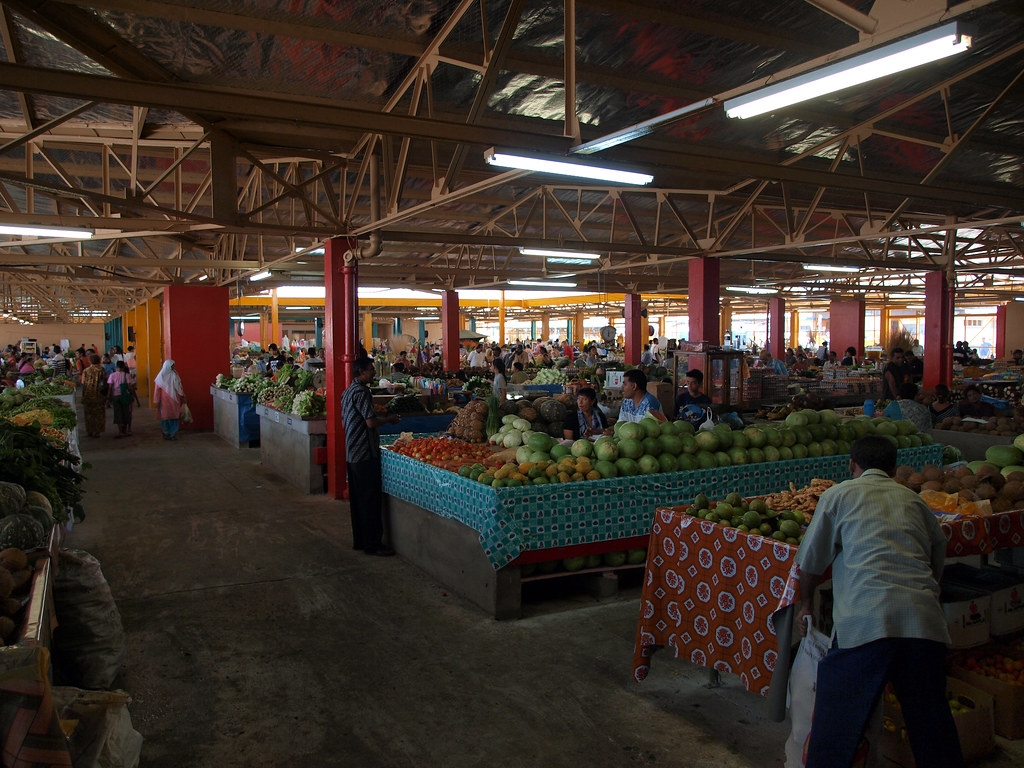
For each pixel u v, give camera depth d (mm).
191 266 12102
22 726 2146
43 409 9781
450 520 5812
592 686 4215
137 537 7434
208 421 16578
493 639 4879
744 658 3686
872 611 2711
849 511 2938
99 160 8742
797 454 6273
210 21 4590
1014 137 8297
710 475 5801
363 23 4938
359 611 5398
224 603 5562
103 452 13258
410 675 4363
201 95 4191
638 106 6879
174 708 3973
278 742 3637
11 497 3799
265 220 11781
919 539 2859
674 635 4082
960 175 9742
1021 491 4301
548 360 24125
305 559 6688
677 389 13531
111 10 4555
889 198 11844
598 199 12156
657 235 11711
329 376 9172
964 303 33250
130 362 22219
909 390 8398
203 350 16422
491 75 4723
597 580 5652
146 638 4910
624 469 5520
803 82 3523
